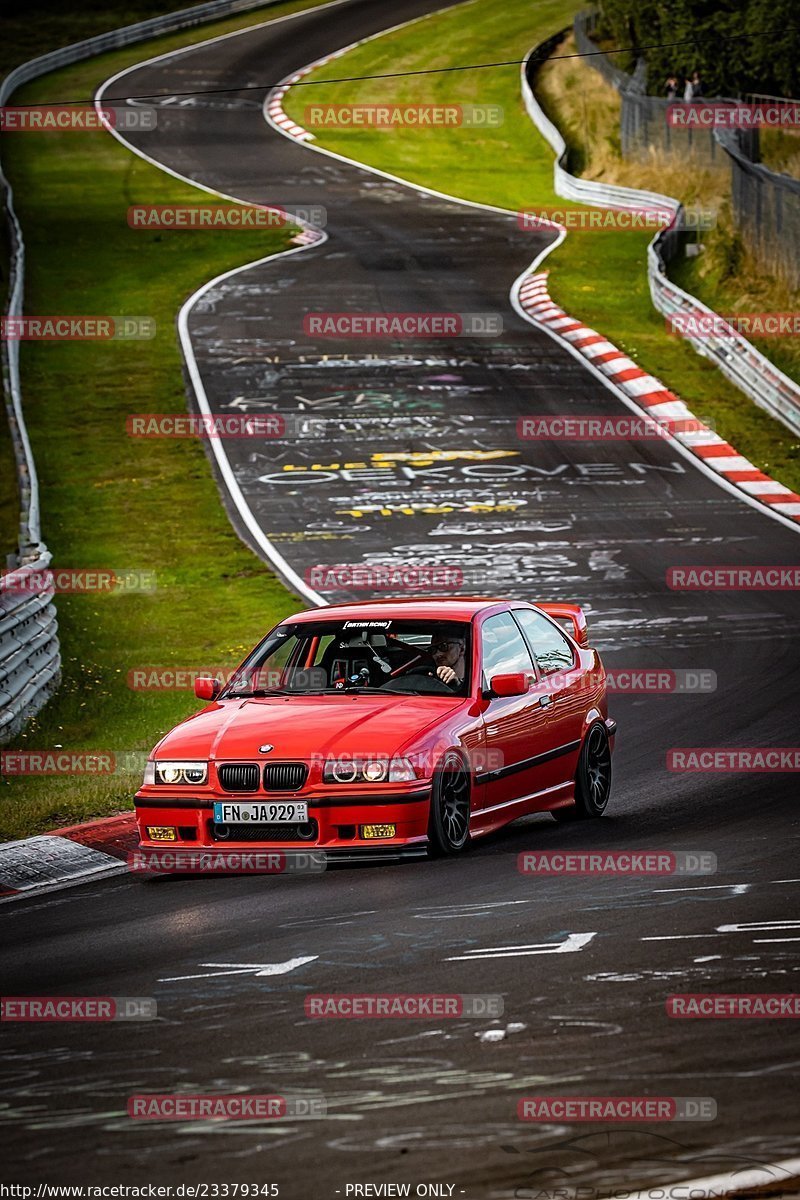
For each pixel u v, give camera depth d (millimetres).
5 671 54250
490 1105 19609
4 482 101938
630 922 28734
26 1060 22297
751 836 36750
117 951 28656
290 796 34781
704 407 113875
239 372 126188
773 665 61250
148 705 59812
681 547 83688
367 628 40156
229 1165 18078
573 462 102438
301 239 174500
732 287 141250
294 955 27391
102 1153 18578
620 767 47969
